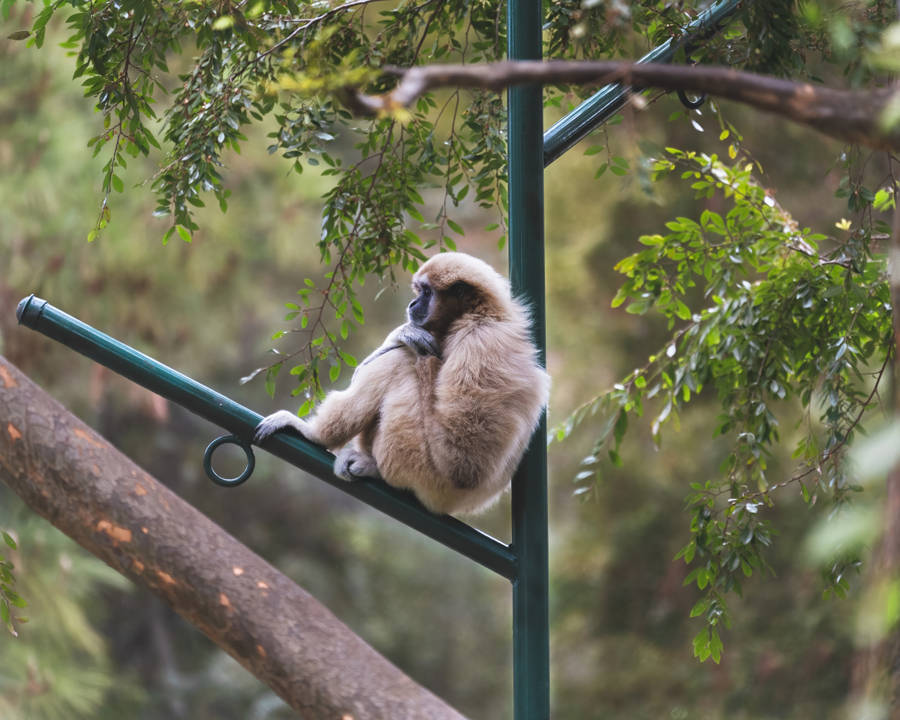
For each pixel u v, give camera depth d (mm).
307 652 7332
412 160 10211
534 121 8102
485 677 34969
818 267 9797
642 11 8766
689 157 10414
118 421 29844
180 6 8703
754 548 9648
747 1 8547
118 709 26812
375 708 7172
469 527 8117
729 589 9680
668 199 21828
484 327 8336
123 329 25359
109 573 24359
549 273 24359
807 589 19266
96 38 8656
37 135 23844
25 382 7848
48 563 23359
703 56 9141
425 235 29578
